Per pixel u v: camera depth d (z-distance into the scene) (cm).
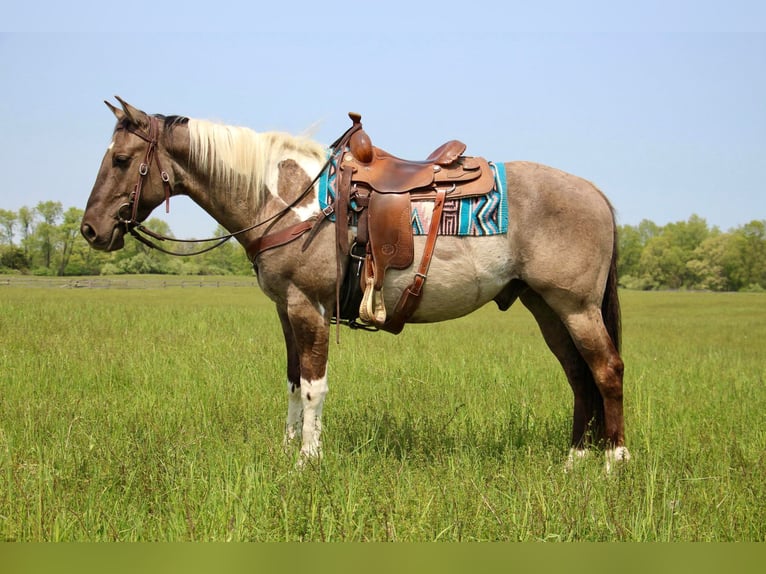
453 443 565
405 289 504
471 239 500
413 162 521
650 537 393
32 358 890
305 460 482
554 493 432
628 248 12225
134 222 523
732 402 742
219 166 520
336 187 505
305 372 508
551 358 1095
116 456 490
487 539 389
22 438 544
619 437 517
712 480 468
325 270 500
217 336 1273
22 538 377
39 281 5741
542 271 504
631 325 2598
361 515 399
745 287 10156
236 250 10412
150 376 805
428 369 901
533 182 508
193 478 450
